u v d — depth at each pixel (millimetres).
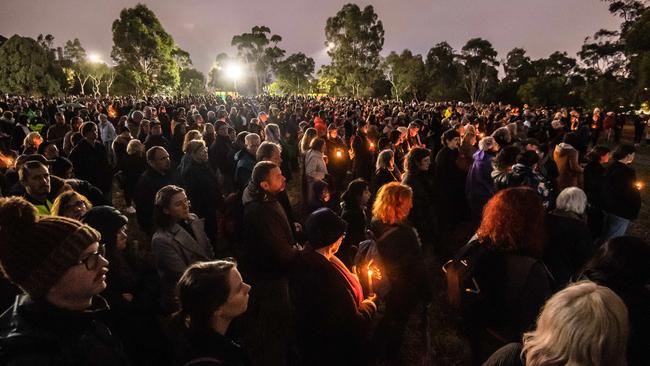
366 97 68438
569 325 1244
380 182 4945
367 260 3031
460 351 3668
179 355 1548
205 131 7738
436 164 5863
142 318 2414
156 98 40562
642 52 22062
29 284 1293
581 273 2156
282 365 3172
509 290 2174
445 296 4527
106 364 1414
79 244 1362
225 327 1616
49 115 15859
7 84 55688
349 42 70125
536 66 57500
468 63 59625
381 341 3162
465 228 6387
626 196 4262
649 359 1870
